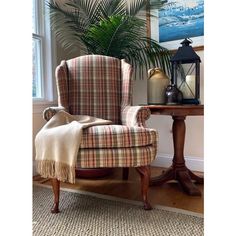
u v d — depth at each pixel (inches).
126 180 83.0
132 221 54.1
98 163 56.0
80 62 81.5
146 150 58.4
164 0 94.3
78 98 79.9
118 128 57.8
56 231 50.0
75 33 107.4
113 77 82.2
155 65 96.1
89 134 56.1
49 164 56.9
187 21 90.9
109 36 89.7
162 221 53.9
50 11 98.8
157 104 77.2
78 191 72.6
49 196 68.8
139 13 99.6
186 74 78.7
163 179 77.1
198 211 58.7
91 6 101.8
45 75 99.4
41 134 58.7
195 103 75.7
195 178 78.1
